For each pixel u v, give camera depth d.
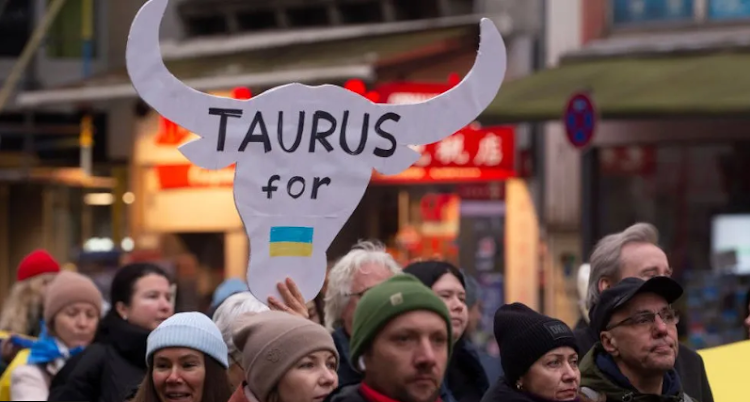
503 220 20.34
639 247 7.57
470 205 20.59
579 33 19.98
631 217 19.11
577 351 6.18
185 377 6.46
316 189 6.59
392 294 4.93
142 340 8.30
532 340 6.06
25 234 30.55
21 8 30.36
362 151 6.66
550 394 6.07
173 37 27.11
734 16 18.81
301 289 6.57
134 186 26.20
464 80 6.79
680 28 19.16
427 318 4.92
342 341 7.48
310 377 5.64
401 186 21.38
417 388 4.93
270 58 23.31
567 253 19.83
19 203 30.55
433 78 20.86
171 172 25.44
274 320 5.76
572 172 19.78
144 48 6.32
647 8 19.48
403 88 19.59
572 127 16.22
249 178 6.49
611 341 6.39
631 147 19.09
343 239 21.78
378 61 19.83
